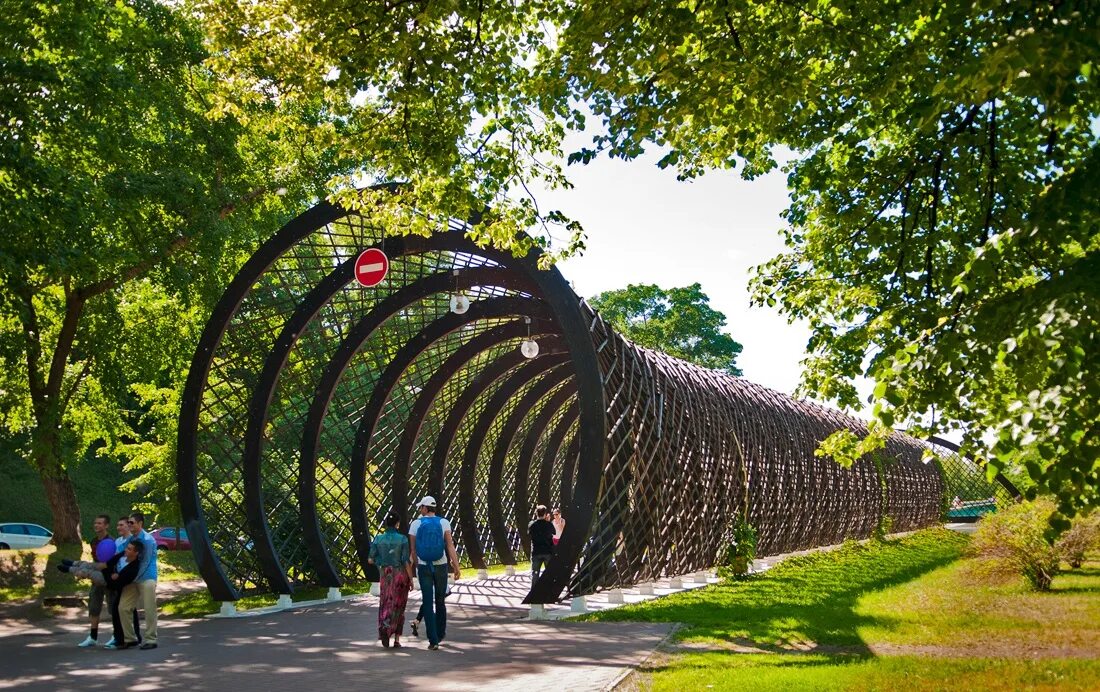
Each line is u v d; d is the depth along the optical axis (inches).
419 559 378.0
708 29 276.7
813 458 958.4
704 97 277.3
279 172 779.4
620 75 285.3
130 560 390.3
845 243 388.8
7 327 701.9
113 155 621.0
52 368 746.8
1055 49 160.6
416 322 707.4
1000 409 208.8
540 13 312.0
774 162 402.6
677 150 337.4
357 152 363.9
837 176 370.6
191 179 649.6
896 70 278.2
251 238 797.9
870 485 1166.3
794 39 282.2
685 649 360.5
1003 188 317.7
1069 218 182.5
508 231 382.6
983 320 184.7
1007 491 1035.3
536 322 699.4
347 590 683.4
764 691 254.7
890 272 370.0
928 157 335.6
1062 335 167.9
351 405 721.0
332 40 306.7
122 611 387.9
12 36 506.3
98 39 612.7
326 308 643.5
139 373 844.6
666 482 600.1
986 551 607.2
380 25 303.0
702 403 693.3
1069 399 172.6
